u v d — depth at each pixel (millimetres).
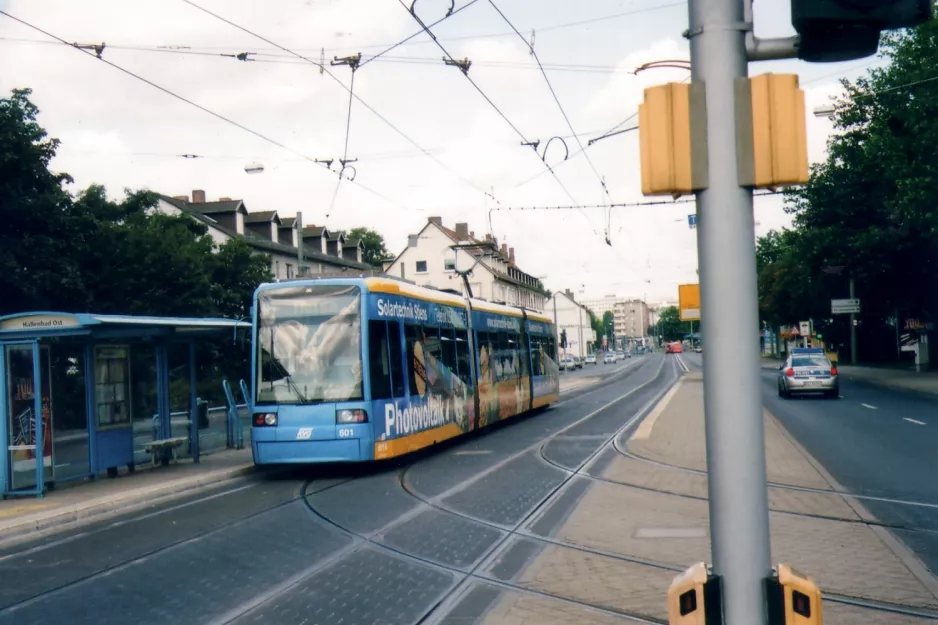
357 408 15867
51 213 32719
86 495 14141
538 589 7723
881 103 38562
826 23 3604
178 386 40656
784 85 3576
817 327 73062
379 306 16766
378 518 11633
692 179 3631
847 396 35531
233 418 22484
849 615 6590
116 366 16797
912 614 6598
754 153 3586
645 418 25922
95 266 36906
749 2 3803
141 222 43531
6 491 14164
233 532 10914
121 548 10203
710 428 3602
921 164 36250
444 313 20797
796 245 50281
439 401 19516
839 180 46844
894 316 66812
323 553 9484
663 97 3660
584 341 145125
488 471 16359
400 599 7512
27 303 32500
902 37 36438
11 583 8648
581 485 14172
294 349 16281
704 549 9164
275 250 66250
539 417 30719
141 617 7191
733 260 3588
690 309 37875
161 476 16453
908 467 15031
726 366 3562
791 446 17984
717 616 3512
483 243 38938
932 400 32188
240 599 7637
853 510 11039
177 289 39500
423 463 18156
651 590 7551
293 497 13875
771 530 9898
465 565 8781
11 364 14516
